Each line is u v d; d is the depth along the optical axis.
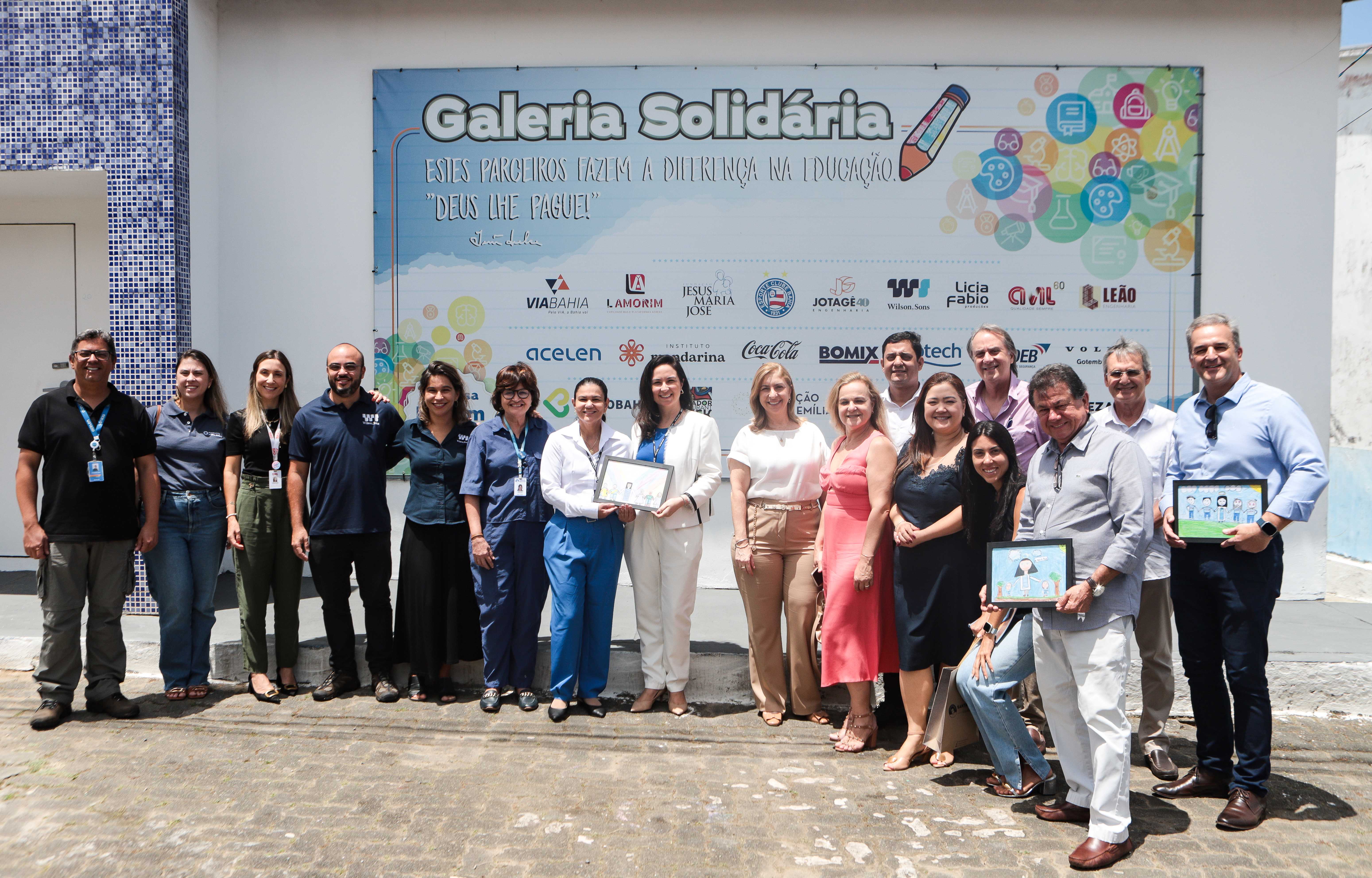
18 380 6.68
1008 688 3.49
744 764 3.91
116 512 4.26
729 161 6.11
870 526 3.97
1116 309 6.07
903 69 6.04
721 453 6.01
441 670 4.58
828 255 6.11
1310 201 6.02
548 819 3.36
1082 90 6.02
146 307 5.61
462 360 6.22
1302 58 5.98
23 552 6.68
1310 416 6.05
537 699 4.60
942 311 6.10
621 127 6.13
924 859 3.11
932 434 3.90
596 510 4.29
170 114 5.57
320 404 4.49
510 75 6.13
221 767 3.76
